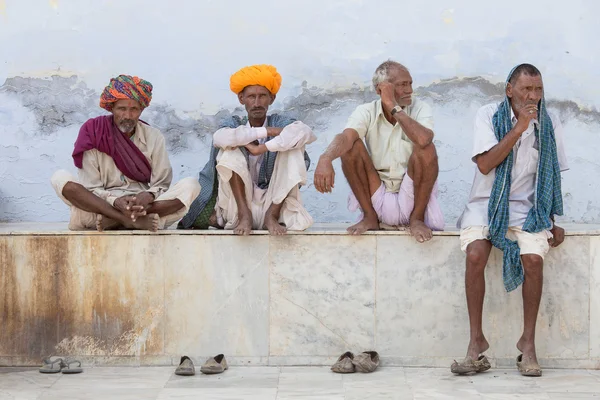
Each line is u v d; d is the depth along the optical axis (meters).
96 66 6.12
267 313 5.15
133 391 4.66
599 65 6.06
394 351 5.16
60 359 5.07
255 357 5.17
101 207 5.09
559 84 6.07
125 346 5.15
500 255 5.09
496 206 4.92
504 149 4.85
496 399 4.51
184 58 6.13
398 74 5.14
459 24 6.10
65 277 5.13
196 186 5.17
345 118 6.13
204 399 4.52
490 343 5.13
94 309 5.14
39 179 6.12
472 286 4.94
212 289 5.14
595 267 5.10
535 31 6.08
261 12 6.12
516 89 4.90
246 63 6.13
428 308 5.14
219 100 6.13
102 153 5.27
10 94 6.11
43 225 5.77
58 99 6.11
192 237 5.12
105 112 6.14
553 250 5.10
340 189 6.13
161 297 5.14
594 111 6.07
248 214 5.15
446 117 6.10
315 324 5.15
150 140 5.36
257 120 5.30
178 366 4.99
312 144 6.13
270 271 5.14
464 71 6.09
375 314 5.14
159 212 5.14
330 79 6.12
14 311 5.15
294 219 5.14
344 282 5.14
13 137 6.11
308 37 6.12
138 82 5.18
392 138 5.25
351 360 5.00
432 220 5.19
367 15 6.12
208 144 6.14
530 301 4.94
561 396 4.57
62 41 6.11
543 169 4.95
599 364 5.12
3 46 6.10
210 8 6.12
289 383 4.80
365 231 5.12
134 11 6.12
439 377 4.93
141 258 5.12
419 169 5.04
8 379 4.90
